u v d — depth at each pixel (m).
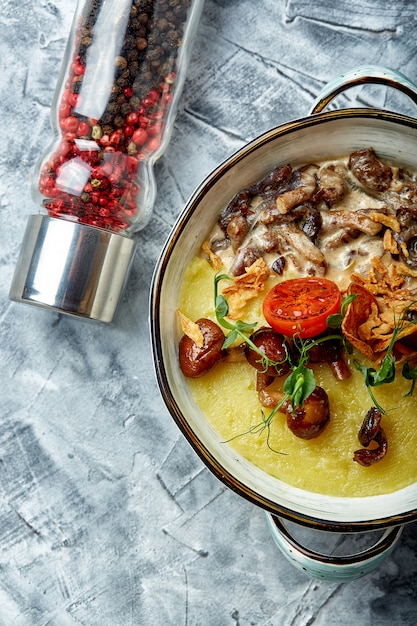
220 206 0.43
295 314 0.40
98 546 0.48
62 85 0.46
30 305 0.48
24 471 0.48
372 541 0.47
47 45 0.48
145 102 0.45
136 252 0.48
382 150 0.43
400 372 0.42
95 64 0.45
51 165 0.45
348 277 0.42
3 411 0.48
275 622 0.47
